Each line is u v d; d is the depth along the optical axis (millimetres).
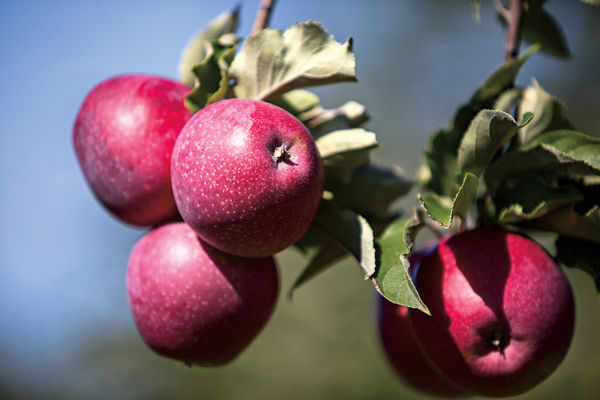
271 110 549
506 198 577
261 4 619
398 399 1612
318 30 561
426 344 571
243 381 1707
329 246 602
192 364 610
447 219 548
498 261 564
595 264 578
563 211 570
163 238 586
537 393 1378
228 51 573
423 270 576
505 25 676
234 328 582
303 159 543
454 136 599
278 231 546
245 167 537
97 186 602
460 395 631
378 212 620
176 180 556
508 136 558
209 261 577
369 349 1679
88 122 597
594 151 566
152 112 587
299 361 1689
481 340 561
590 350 1371
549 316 560
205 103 579
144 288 584
